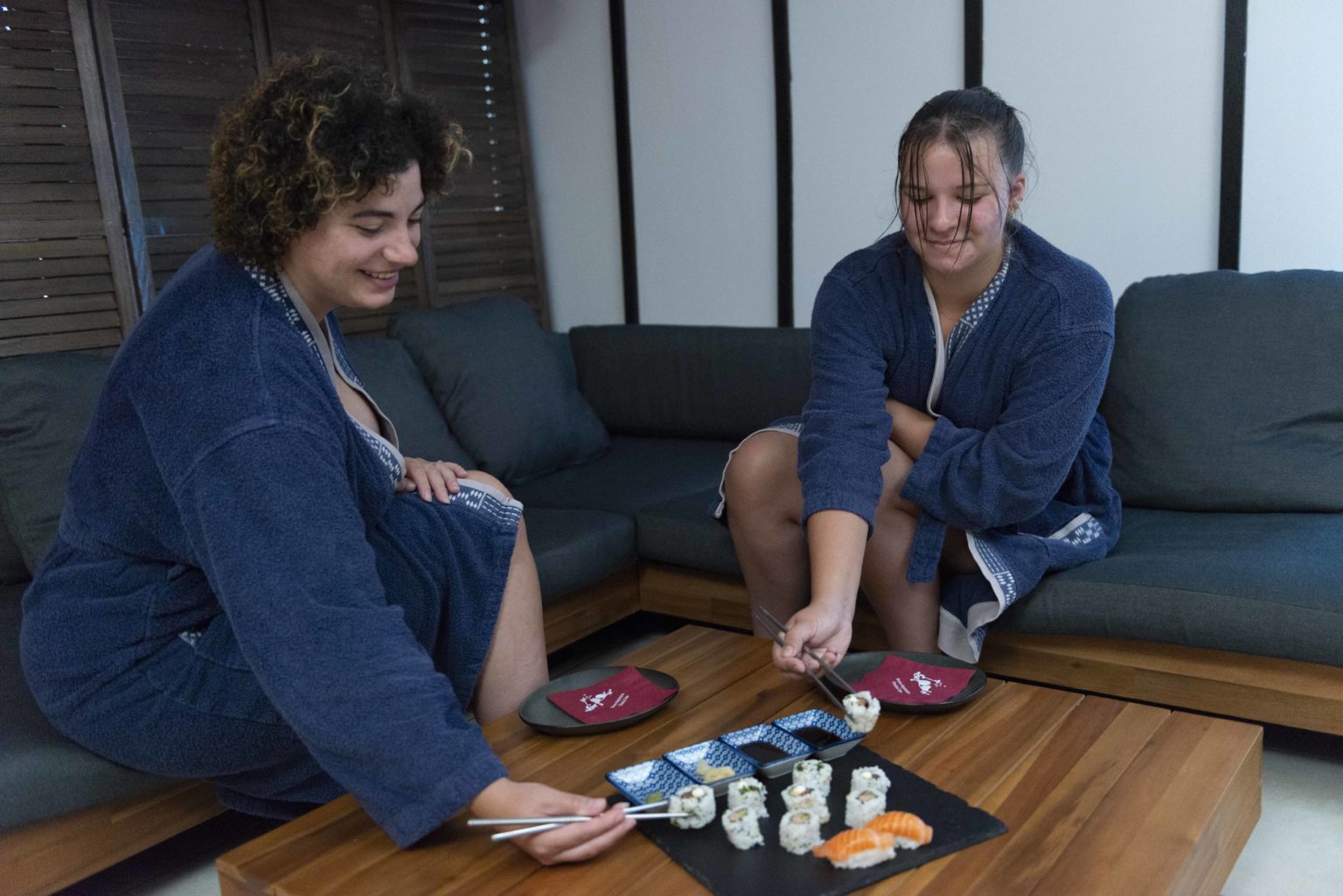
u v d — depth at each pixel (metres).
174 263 2.53
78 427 1.89
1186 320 2.06
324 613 1.03
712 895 0.93
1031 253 1.62
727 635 1.56
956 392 1.68
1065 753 1.16
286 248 1.19
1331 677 1.55
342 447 1.18
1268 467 1.93
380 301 1.24
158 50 2.46
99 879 1.58
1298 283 2.00
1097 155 2.40
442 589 1.45
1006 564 1.66
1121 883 0.92
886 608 1.73
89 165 2.34
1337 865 1.43
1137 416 2.07
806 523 1.50
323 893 0.96
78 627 1.30
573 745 1.23
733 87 2.89
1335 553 1.65
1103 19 2.34
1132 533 1.90
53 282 2.29
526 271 3.35
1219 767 1.12
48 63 2.26
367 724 1.01
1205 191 2.28
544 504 2.39
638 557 2.27
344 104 1.10
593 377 2.99
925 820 1.02
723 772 1.11
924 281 1.66
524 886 0.95
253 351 1.12
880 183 2.69
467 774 1.00
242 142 1.13
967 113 1.44
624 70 3.08
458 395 2.56
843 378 1.63
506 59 3.24
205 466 1.07
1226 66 2.20
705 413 2.82
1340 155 2.12
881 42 2.63
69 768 1.34
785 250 2.86
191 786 1.50
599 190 3.23
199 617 1.31
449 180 1.26
